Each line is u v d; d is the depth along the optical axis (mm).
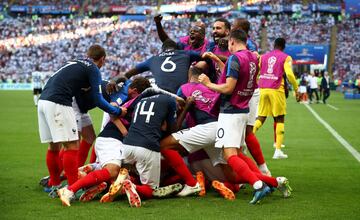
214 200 8617
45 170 11359
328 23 75312
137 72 10461
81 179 8352
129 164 8812
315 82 40406
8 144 15727
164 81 9914
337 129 20781
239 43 8781
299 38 72688
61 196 8156
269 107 13680
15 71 69688
